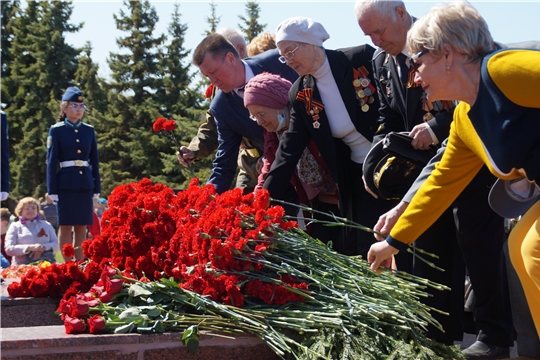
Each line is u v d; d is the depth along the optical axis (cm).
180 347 274
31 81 3303
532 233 257
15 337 264
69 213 813
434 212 295
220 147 493
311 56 402
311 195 434
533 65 235
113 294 303
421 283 364
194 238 310
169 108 3016
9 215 888
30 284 360
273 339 277
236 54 473
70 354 263
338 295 301
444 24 254
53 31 3325
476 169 291
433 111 366
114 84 3136
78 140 818
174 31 3130
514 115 242
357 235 422
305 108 412
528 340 336
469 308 402
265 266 312
